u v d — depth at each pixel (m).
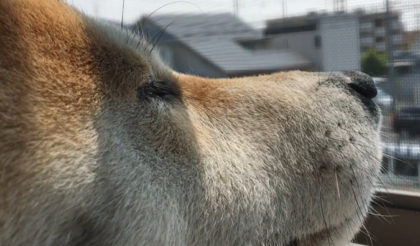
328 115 0.36
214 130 0.35
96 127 0.32
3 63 0.31
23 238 0.30
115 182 0.32
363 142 0.36
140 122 0.33
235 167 0.34
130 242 0.32
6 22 0.31
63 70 0.32
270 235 0.35
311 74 0.38
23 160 0.30
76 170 0.31
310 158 0.35
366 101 0.37
